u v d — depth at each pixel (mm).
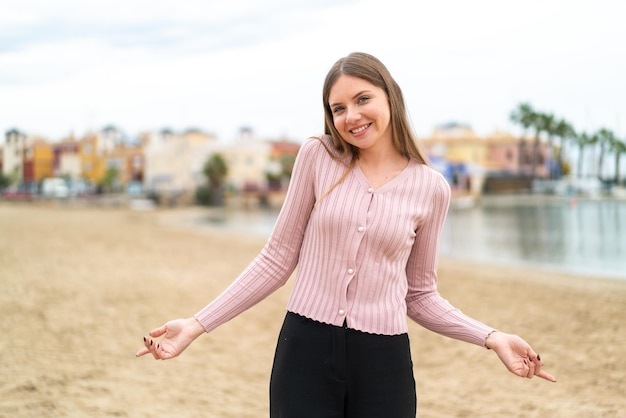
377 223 1918
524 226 25344
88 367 4965
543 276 11102
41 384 4441
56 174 86625
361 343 1891
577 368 5273
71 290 8531
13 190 81250
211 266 12312
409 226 1959
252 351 5801
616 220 28469
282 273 2066
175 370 5059
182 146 78625
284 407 1911
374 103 1942
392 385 1912
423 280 2139
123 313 7219
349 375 1896
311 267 1975
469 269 12094
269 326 6887
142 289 8930
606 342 6188
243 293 2037
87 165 86312
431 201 2031
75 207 57469
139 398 4297
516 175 71250
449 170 67250
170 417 3949
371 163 2043
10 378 4535
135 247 15883
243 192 75000
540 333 6668
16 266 10766
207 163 70312
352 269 1909
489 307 8203
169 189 79938
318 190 2002
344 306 1902
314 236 1982
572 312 7789
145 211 52438
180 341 1993
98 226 25172
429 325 2148
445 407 4312
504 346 2000
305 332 1921
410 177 2020
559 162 73250
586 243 18234
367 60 1993
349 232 1916
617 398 4453
